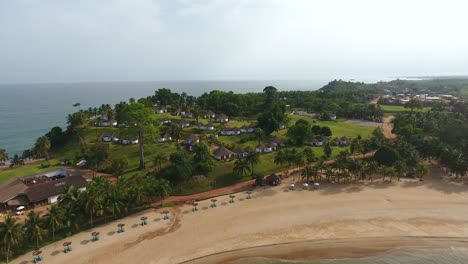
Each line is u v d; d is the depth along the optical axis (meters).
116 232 67.88
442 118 156.62
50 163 117.81
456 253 60.78
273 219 73.19
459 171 93.69
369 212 75.94
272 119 140.75
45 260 57.94
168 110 191.12
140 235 66.81
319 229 68.88
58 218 62.81
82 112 163.25
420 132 141.75
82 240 64.69
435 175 100.44
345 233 67.25
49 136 141.12
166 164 102.25
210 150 116.31
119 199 72.19
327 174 93.50
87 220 71.75
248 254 60.62
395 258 59.22
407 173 100.44
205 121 164.25
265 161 110.19
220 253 60.94
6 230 55.72
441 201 81.50
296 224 70.88
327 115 194.50
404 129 135.50
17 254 59.38
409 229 68.69
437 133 135.62
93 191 69.81
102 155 113.06
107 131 143.25
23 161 124.25
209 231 68.38
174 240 65.00
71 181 89.62
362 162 96.94
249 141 131.62
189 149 120.31
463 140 116.81
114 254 60.12
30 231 58.81
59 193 77.25
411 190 88.44
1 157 120.12
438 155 104.50
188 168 93.25
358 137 131.88
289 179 97.62
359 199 82.81
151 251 61.22
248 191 89.06
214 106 192.62
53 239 64.31
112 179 96.50
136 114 99.38
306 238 65.56
